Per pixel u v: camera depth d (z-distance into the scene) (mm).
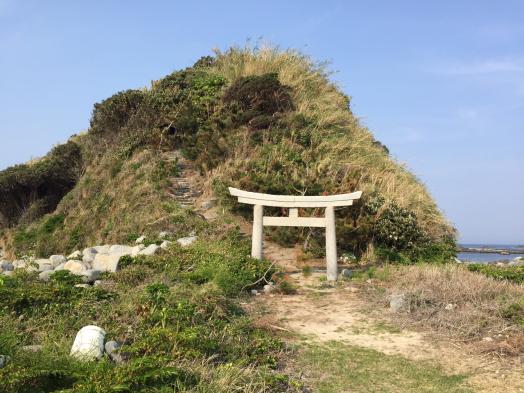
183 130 19578
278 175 14477
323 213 13359
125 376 4180
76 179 23812
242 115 18375
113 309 6500
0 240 20797
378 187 14883
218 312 6941
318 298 8922
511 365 5852
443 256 12727
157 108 21250
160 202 15258
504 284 8672
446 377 5594
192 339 5344
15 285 7691
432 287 8500
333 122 18922
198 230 13188
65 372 4285
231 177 15406
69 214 18094
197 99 21359
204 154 17234
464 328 6938
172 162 18047
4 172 24188
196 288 7766
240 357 5633
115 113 22234
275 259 12016
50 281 8383
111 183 17828
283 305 8398
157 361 4613
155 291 7012
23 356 4652
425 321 7363
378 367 5883
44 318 6105
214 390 4516
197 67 25281
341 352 6359
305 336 6930
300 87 20875
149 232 13742
